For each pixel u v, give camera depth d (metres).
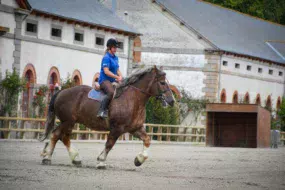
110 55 17.84
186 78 58.03
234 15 71.94
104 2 52.56
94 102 17.61
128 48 50.03
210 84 57.53
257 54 65.88
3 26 36.84
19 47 38.34
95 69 46.72
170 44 58.41
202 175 16.67
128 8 59.00
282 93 73.00
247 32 70.44
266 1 85.25
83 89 18.03
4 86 36.47
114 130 17.33
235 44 63.06
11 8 37.50
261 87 67.62
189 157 23.91
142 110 17.62
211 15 65.81
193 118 55.69
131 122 17.42
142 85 17.53
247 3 82.56
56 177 14.65
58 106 18.03
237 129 38.06
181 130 54.66
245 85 63.88
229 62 60.06
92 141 36.34
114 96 17.39
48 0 42.44
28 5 38.31
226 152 29.02
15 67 38.03
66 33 43.22
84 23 44.38
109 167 17.89
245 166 20.42
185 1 63.53
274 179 16.53
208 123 37.88
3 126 34.97
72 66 43.94
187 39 58.19
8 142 29.14
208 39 57.75
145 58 58.56
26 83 37.50
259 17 82.94
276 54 71.75
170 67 58.12
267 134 38.47
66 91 18.16
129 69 50.12
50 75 41.56
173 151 28.42
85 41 45.25
